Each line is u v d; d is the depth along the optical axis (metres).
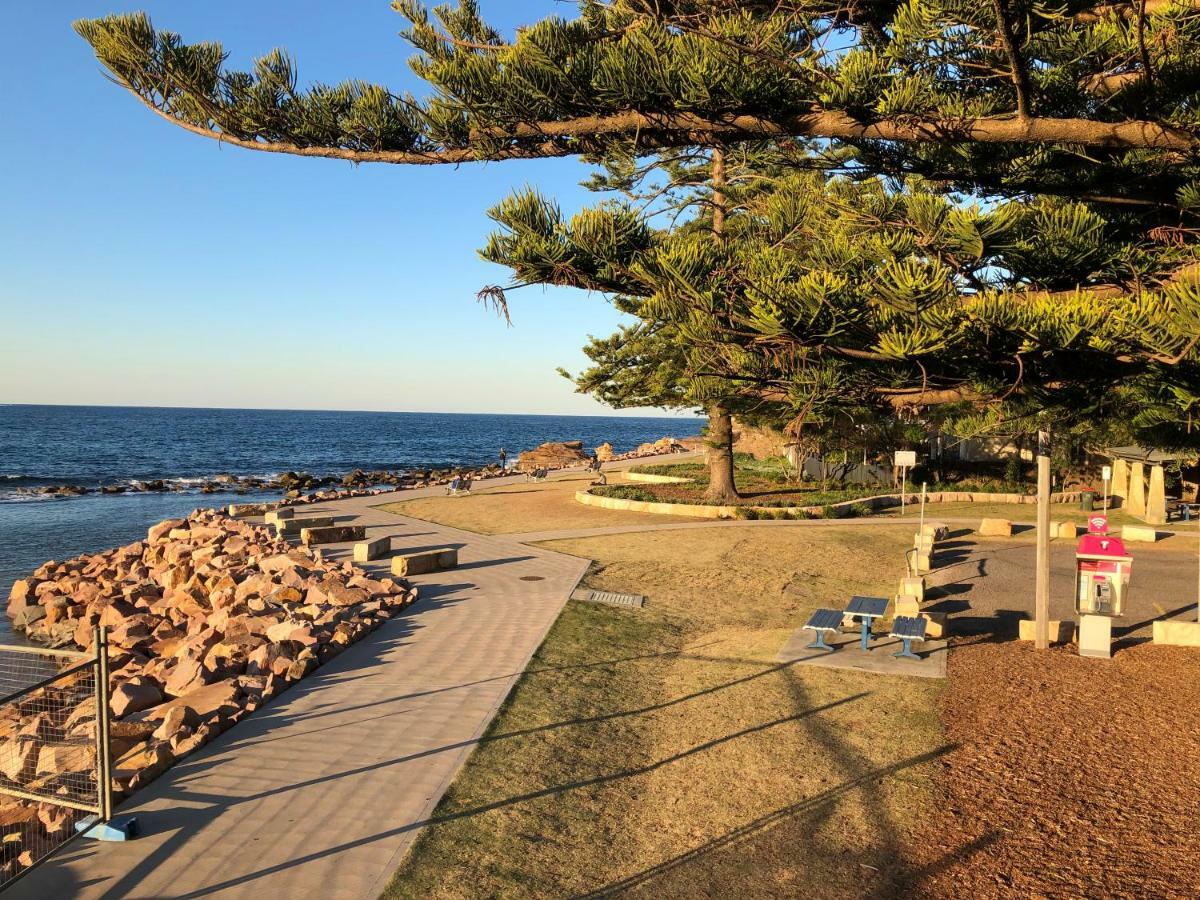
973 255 6.21
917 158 8.18
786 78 6.31
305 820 6.04
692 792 6.71
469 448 111.06
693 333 6.50
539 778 6.87
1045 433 10.53
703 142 7.16
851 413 7.80
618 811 6.38
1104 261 6.75
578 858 5.66
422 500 31.47
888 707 8.59
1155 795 6.40
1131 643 10.98
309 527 22.92
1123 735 7.61
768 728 8.05
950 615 13.13
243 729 7.94
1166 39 6.09
